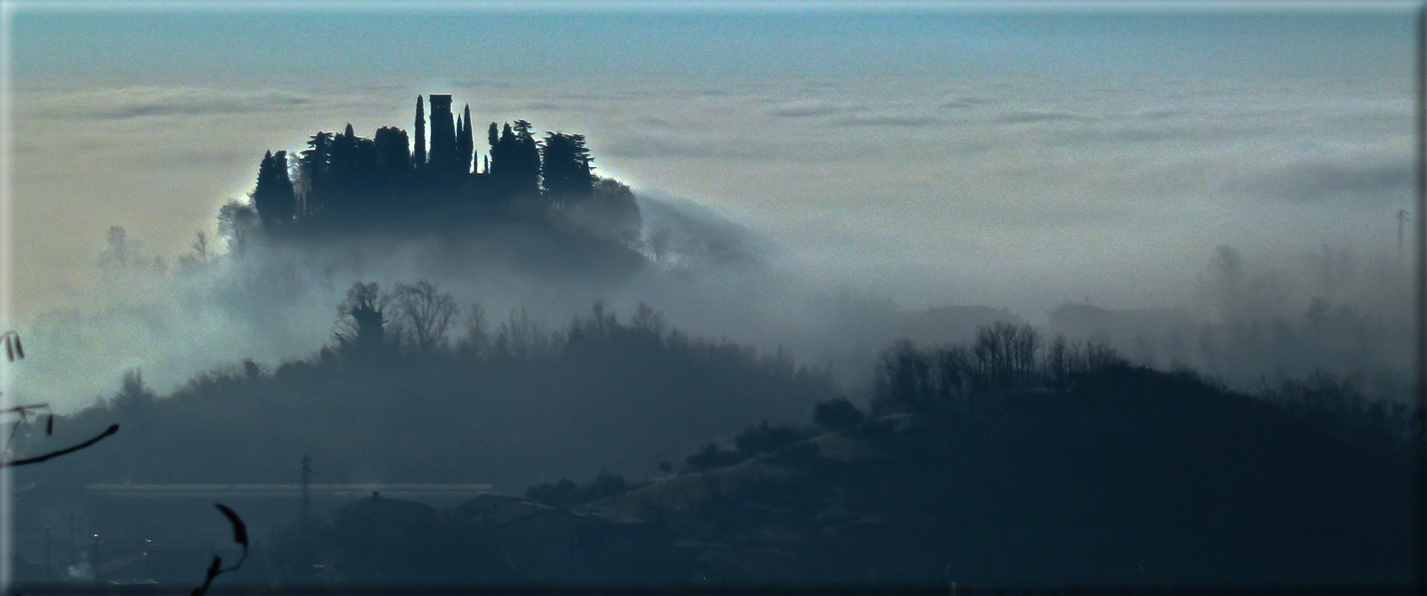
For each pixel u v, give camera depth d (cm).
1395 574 12825
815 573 13738
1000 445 15450
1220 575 13162
